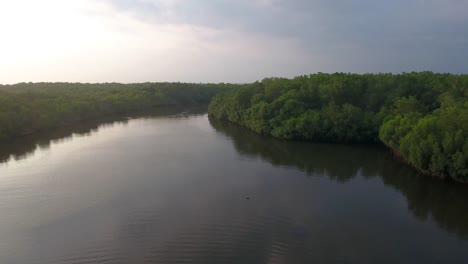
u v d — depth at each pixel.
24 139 94.94
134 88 198.62
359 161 69.06
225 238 39.25
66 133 103.38
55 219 44.59
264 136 95.12
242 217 44.28
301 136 87.06
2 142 91.25
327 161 69.31
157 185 56.31
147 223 43.09
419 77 101.94
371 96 93.31
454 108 60.72
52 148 83.88
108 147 83.94
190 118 136.62
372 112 86.00
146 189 54.56
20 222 43.88
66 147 84.75
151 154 76.25
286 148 80.38
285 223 42.56
